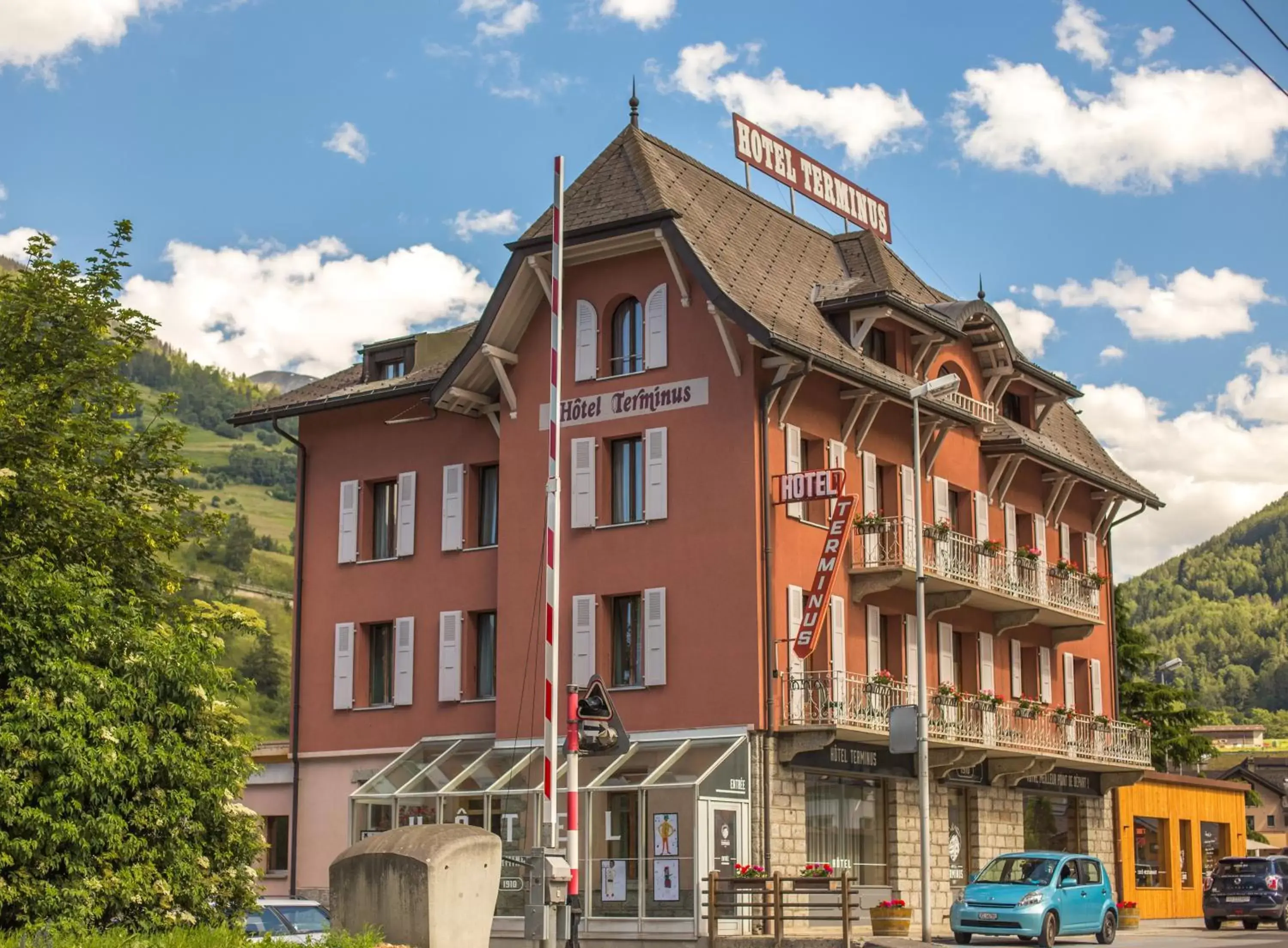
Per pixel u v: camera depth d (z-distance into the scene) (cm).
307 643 4116
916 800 3775
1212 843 5244
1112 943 3394
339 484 4144
